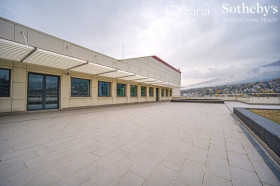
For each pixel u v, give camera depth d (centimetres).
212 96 3009
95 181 201
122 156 282
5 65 761
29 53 634
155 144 351
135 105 1595
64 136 411
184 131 473
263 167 243
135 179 206
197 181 203
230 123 604
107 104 1433
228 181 204
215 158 276
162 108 1247
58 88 1028
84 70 1048
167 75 3034
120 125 558
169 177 212
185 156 284
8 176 212
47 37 871
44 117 734
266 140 319
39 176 213
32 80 896
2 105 753
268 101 1700
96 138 394
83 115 816
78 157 277
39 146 332
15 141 366
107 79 1423
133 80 1747
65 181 201
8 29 712
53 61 782
